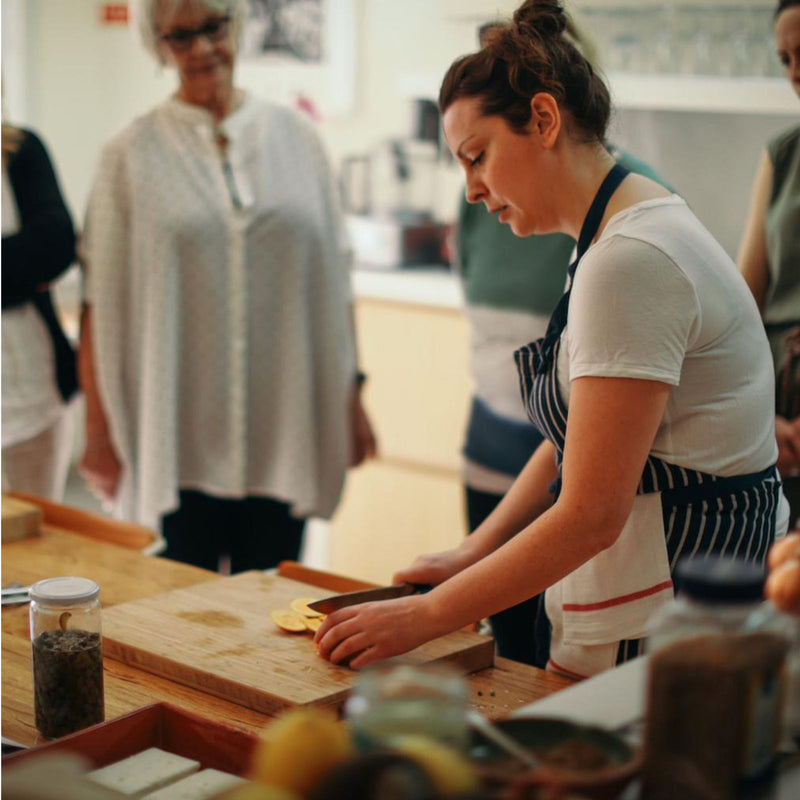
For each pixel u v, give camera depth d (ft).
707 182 11.32
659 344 3.93
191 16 7.84
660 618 2.62
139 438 8.59
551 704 2.93
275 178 8.43
